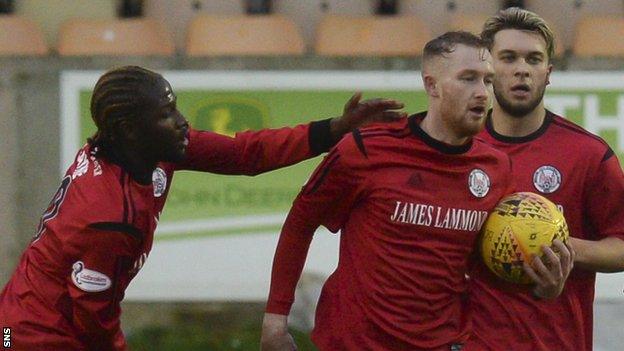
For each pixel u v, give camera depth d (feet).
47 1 117.50
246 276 101.45
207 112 101.81
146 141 47.09
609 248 54.60
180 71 101.60
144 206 47.50
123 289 48.49
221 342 96.17
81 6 118.01
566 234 50.42
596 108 100.99
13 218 104.68
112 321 48.39
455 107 47.96
